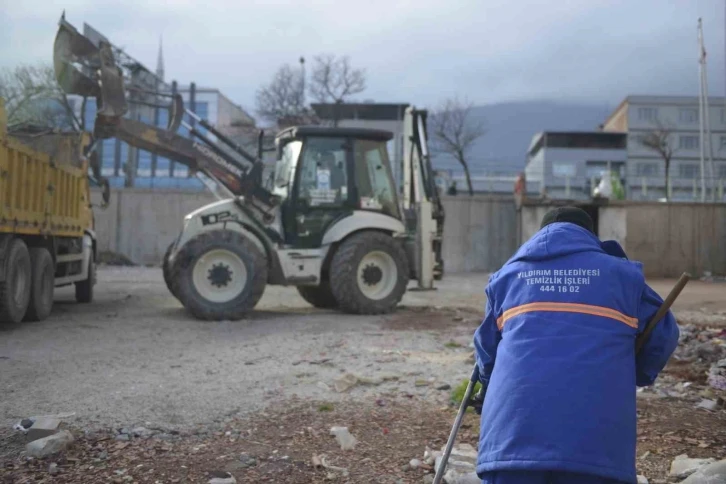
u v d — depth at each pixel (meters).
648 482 4.36
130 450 4.81
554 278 2.95
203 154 11.97
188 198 26.83
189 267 10.98
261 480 4.37
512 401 2.73
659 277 25.34
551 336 2.82
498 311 3.08
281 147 12.83
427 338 9.42
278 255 11.83
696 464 4.45
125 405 5.84
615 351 2.78
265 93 40.62
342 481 4.37
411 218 13.63
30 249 10.62
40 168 10.56
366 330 10.16
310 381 6.86
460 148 42.34
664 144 49.44
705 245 25.38
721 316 13.18
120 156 40.56
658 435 5.29
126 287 17.89
